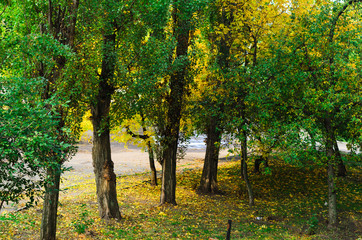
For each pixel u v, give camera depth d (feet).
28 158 16.28
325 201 59.06
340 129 47.55
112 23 38.45
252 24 54.44
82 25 34.94
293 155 42.57
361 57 41.98
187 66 51.21
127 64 39.24
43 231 31.53
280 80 44.45
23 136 15.92
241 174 76.28
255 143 49.37
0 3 31.71
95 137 43.11
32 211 44.06
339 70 40.75
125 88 39.40
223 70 56.49
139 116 60.80
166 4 37.17
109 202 42.57
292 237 40.40
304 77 43.16
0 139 15.99
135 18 38.93
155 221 43.62
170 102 52.13
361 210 53.47
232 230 42.52
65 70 29.94
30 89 19.67
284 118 49.01
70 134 27.73
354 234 42.52
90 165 97.60
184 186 71.05
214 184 65.67
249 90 49.90
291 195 63.52
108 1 35.35
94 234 35.91
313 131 41.65
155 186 70.90
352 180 70.44
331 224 45.24
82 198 56.03
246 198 62.39
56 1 32.32
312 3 48.62
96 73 37.40
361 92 40.65
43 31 31.30
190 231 40.22
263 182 72.54
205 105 56.49
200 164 101.65
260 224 46.96
